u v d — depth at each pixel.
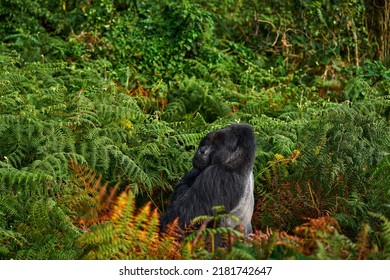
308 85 14.55
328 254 5.63
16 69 11.32
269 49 15.53
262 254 5.82
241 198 7.27
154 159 9.33
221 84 13.34
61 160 8.30
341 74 14.81
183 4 14.27
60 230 6.79
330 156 8.62
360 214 7.96
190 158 9.30
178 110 11.94
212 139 7.32
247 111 11.94
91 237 6.01
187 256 5.84
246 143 7.32
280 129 10.25
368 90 12.95
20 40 13.30
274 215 8.20
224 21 15.78
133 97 11.75
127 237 6.16
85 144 8.73
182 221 7.12
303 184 8.43
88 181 8.19
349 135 8.73
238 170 7.27
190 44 14.18
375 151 8.77
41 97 9.91
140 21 14.17
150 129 9.76
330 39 15.45
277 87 13.52
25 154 8.59
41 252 6.39
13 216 7.35
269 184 8.79
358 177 8.43
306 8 15.55
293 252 5.80
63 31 14.44
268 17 15.58
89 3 14.59
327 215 7.92
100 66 12.98
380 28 15.92
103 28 14.00
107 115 9.76
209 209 7.11
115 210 6.28
